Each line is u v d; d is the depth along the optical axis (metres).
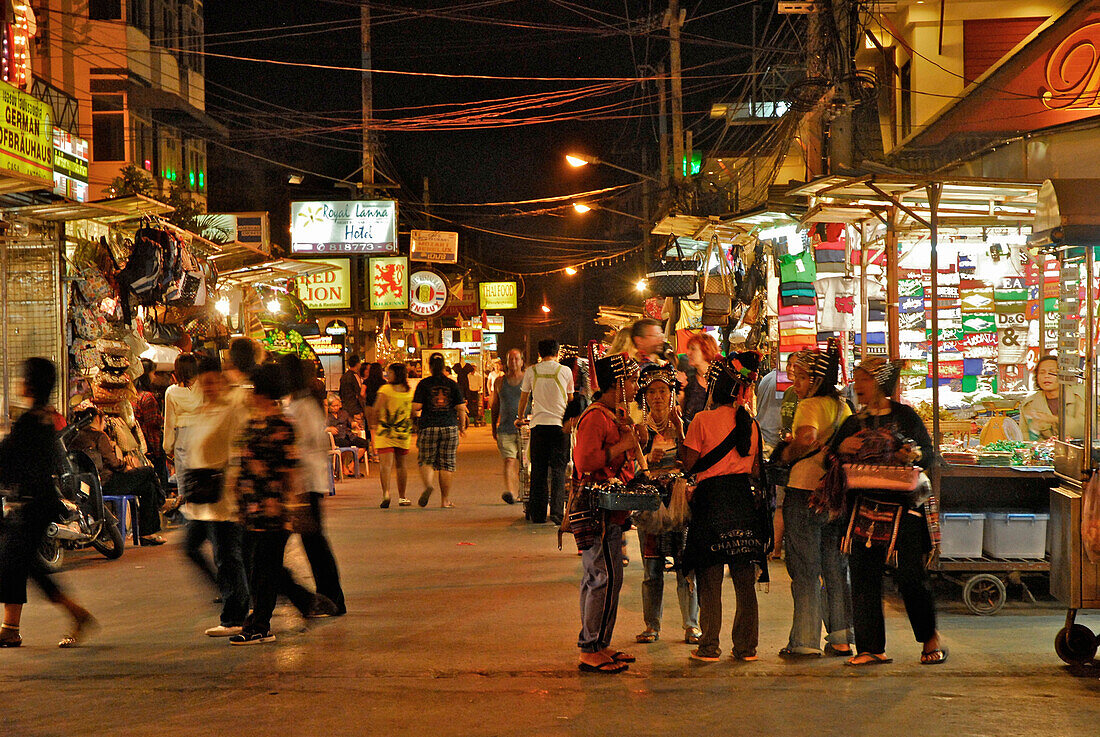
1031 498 8.00
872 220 10.52
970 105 13.97
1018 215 9.79
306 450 7.25
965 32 16.59
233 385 7.30
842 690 5.55
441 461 13.44
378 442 13.51
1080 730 4.89
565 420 10.51
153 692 5.55
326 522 12.22
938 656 6.04
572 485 5.98
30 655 6.37
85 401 10.95
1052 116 13.80
